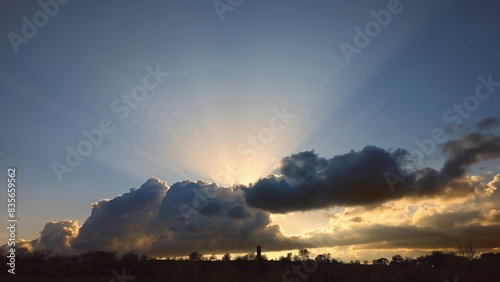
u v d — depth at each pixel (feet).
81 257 169.48
